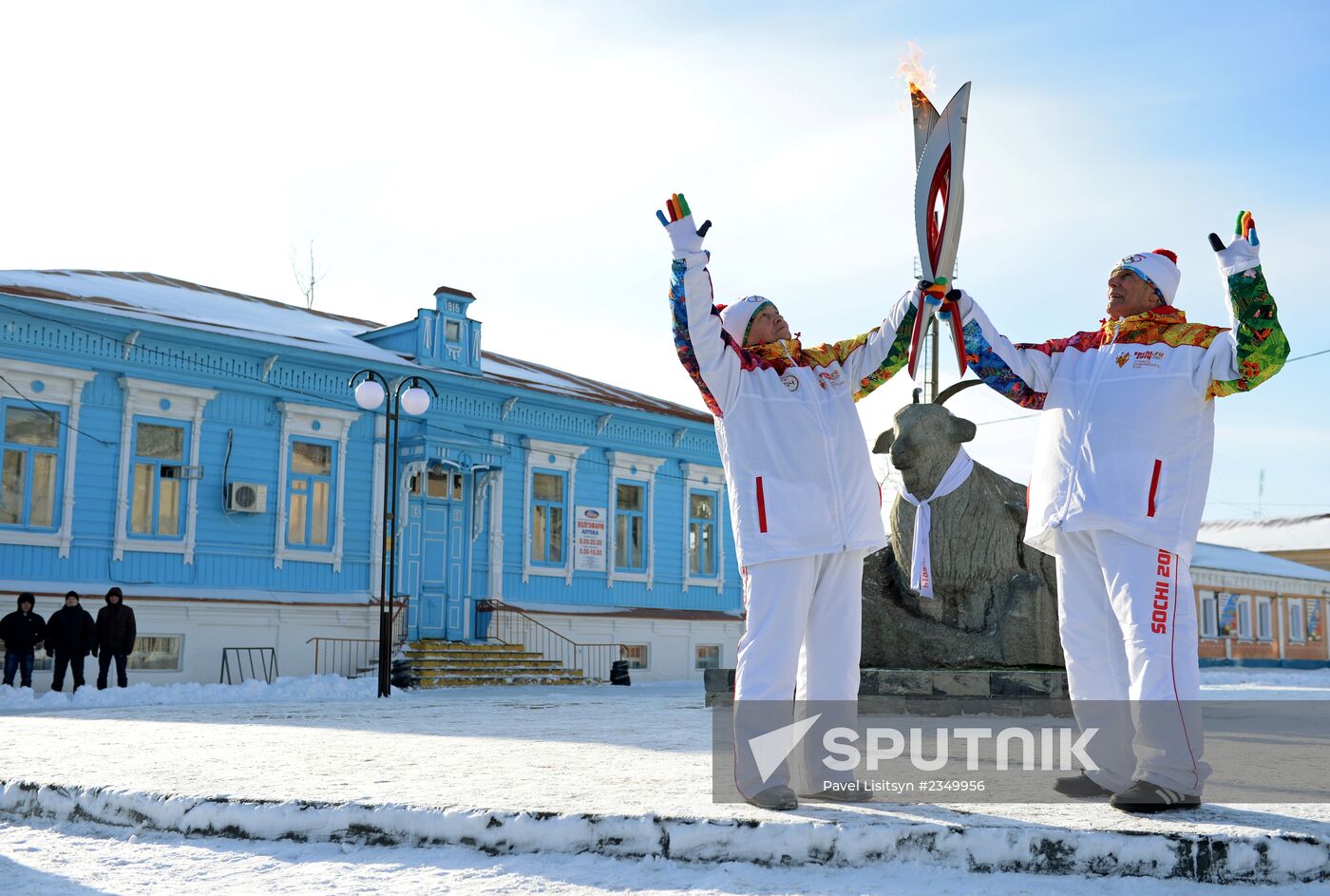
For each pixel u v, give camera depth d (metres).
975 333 4.44
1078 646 4.26
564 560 25.64
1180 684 3.92
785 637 4.12
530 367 29.41
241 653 20.56
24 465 19.12
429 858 3.82
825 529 4.19
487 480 24.05
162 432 20.59
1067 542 4.30
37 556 19.11
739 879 3.47
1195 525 4.11
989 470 10.93
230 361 21.23
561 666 23.88
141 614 19.50
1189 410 4.13
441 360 24.19
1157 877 3.35
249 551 21.27
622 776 4.91
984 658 10.22
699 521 28.42
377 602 22.22
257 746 6.71
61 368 19.42
